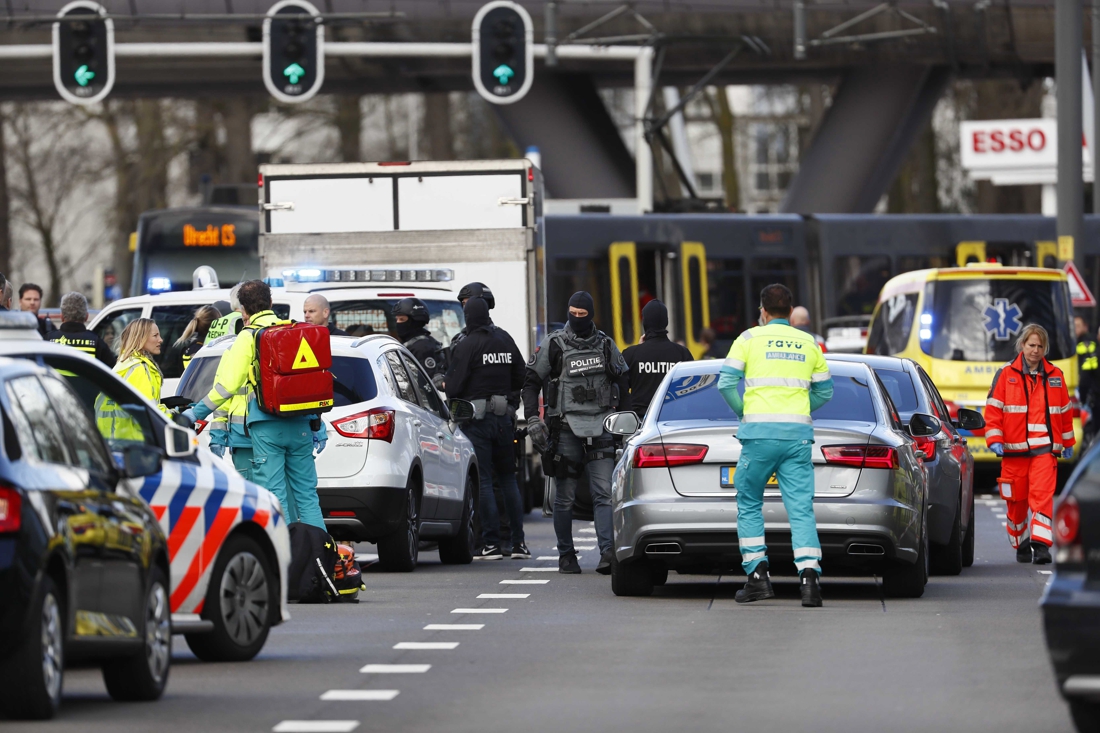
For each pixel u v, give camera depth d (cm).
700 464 4794
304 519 4941
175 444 3500
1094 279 13750
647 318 5931
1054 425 6141
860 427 4828
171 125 19725
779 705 3195
